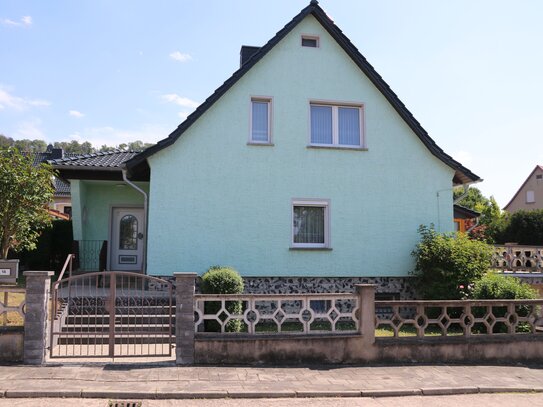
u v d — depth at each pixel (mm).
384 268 15438
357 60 15695
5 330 8875
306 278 15008
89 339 10086
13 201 13609
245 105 15086
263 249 14781
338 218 15344
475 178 16266
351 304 15078
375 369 9312
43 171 14164
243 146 14961
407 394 8023
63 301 11906
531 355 10344
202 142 14773
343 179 15484
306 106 15469
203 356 9164
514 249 18719
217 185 14719
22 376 8047
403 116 15859
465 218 21984
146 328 11062
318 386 8086
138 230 18047
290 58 15516
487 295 12328
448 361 10000
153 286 14164
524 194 51875
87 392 7355
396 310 10047
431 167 16109
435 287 14453
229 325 11266
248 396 7609
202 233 14523
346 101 15750
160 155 14570
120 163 15812
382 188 15703
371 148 15766
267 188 14977
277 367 9156
